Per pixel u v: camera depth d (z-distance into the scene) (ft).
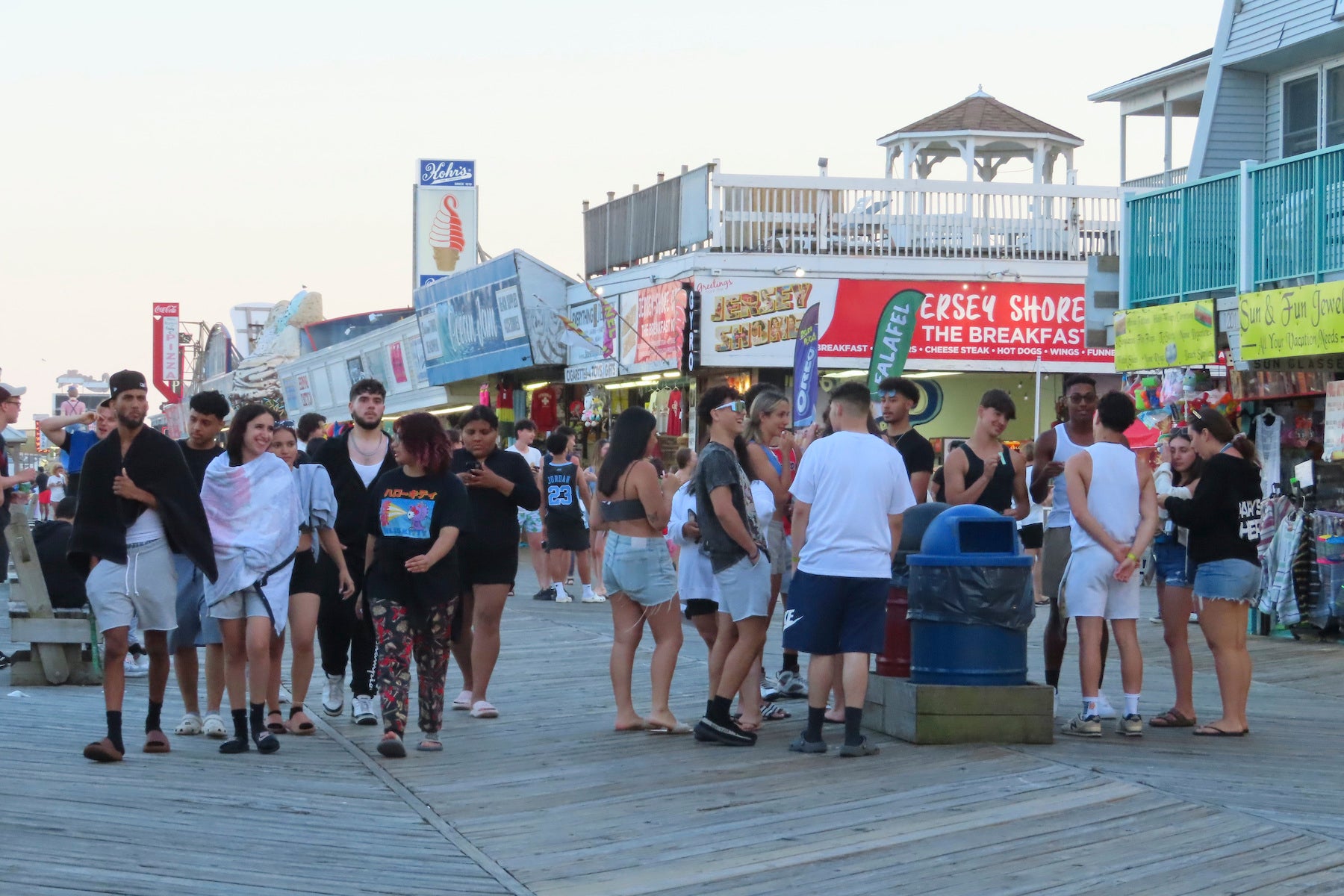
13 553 41.78
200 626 33.42
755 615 31.63
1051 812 25.30
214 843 23.45
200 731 33.68
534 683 42.29
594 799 26.96
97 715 36.47
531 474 36.14
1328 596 51.80
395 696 31.09
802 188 86.69
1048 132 99.60
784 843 23.66
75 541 29.68
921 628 32.37
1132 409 32.40
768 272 85.25
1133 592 32.53
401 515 31.12
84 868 21.57
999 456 33.94
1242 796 26.43
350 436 36.01
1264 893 20.68
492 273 109.50
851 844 23.45
